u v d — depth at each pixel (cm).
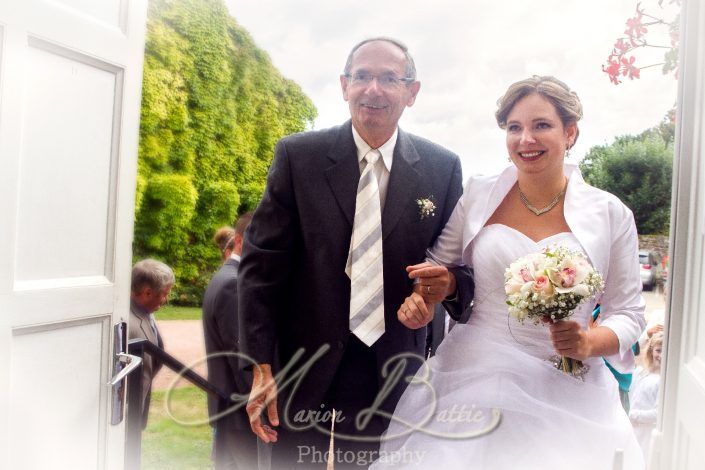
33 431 168
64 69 171
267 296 253
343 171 251
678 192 167
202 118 888
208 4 875
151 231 864
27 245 163
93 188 183
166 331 773
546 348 237
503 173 246
